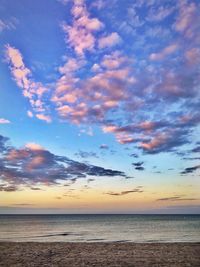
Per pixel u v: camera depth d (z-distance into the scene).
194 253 22.55
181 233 52.38
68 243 29.95
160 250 24.30
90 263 18.58
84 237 45.16
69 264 18.27
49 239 41.75
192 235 47.34
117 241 37.94
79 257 20.95
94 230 65.12
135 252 23.30
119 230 63.62
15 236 47.94
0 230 66.38
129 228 72.81
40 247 26.66
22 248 25.98
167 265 17.78
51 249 25.31
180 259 19.91
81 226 87.81
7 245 28.30
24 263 18.59
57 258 20.53
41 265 17.95
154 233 53.03
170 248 25.50
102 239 41.22
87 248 25.88
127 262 18.89
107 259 20.06
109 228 74.06
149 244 28.67
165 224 99.81
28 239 42.06
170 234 49.94
